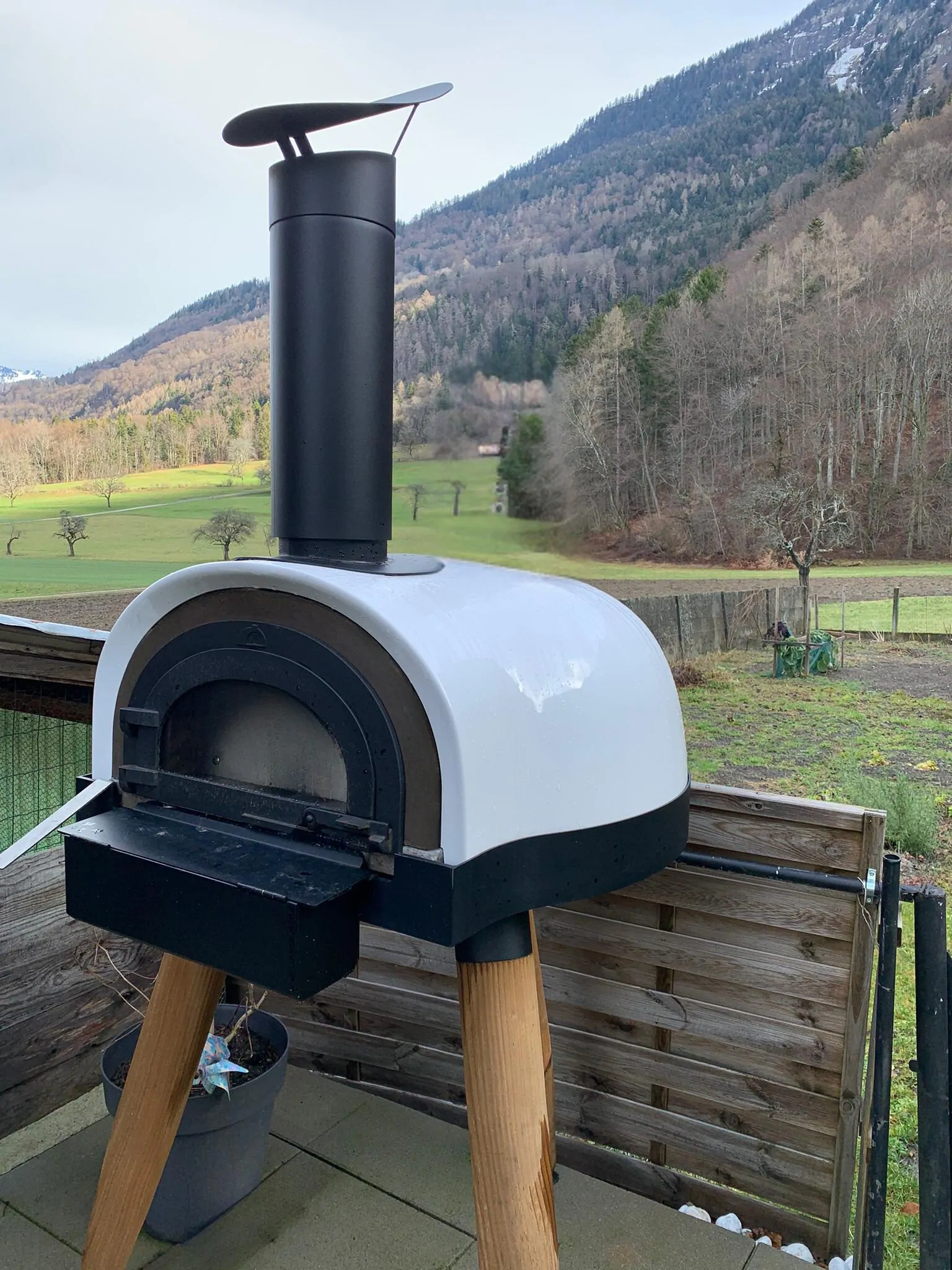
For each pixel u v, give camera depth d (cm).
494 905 104
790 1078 156
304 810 111
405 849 102
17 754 239
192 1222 158
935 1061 125
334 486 123
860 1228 149
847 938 149
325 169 117
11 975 186
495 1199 109
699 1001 164
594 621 125
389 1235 159
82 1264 144
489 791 101
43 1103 193
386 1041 201
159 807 129
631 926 169
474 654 104
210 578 116
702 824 159
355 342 120
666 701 132
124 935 113
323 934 99
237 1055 173
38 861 190
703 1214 166
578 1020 177
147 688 127
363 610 101
